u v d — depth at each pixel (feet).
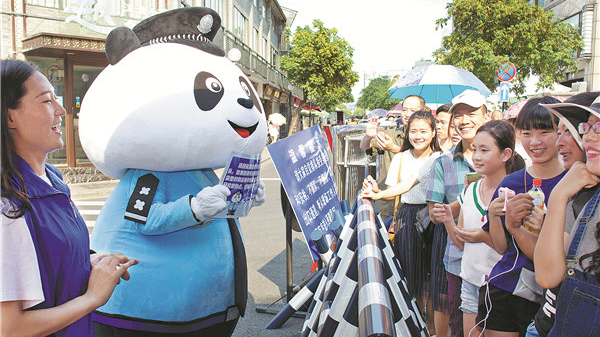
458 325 10.89
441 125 13.97
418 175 12.00
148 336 8.43
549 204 6.27
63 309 5.39
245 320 14.78
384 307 4.63
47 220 5.47
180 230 8.73
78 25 43.37
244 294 9.42
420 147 13.05
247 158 8.71
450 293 10.85
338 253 9.82
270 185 45.60
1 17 41.81
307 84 94.27
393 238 14.33
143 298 8.31
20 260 4.97
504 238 8.52
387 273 7.96
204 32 9.87
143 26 9.86
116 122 8.38
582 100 6.32
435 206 10.12
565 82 97.35
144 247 8.44
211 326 9.07
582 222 5.86
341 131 21.08
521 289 8.34
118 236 8.52
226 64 9.64
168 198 8.79
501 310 8.64
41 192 5.51
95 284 5.81
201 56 9.21
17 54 42.70
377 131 15.96
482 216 9.43
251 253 22.12
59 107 5.90
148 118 8.28
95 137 8.63
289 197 13.01
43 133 5.59
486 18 55.62
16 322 4.93
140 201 8.43
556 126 7.98
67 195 5.95
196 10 9.75
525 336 7.95
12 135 5.47
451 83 21.88
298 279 18.22
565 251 6.13
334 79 96.53
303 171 13.62
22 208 5.08
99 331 8.55
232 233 9.70
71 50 43.57
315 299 10.02
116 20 44.88
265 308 15.38
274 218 30.12
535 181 8.25
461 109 11.06
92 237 8.92
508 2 55.67
